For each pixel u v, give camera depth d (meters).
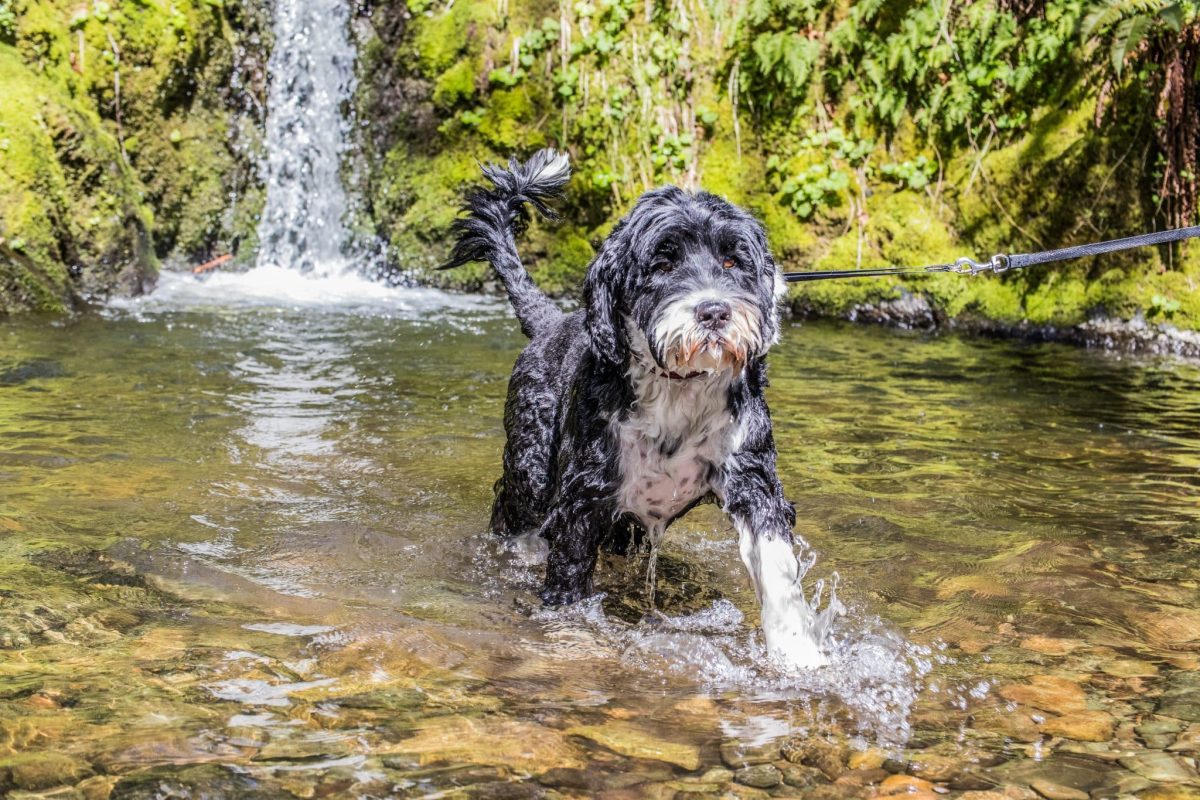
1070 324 9.25
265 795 2.54
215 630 3.49
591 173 10.75
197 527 4.49
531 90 10.91
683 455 3.66
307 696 3.05
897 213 10.03
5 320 8.31
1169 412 6.76
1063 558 4.30
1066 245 9.45
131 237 9.80
